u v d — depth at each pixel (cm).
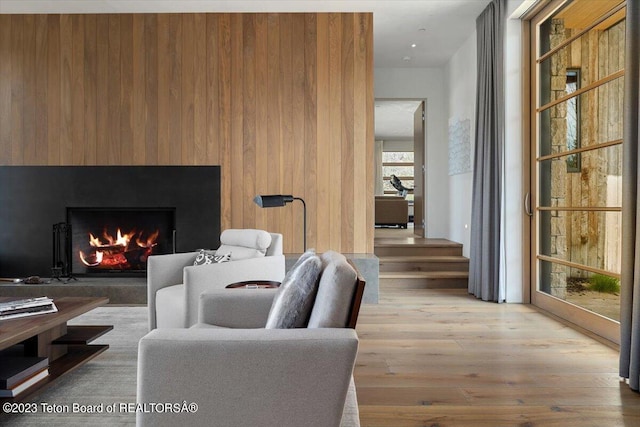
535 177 450
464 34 575
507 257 469
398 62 690
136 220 500
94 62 491
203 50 493
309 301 170
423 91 718
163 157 493
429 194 720
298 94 495
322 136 495
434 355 311
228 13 493
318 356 140
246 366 140
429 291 531
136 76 491
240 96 493
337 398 141
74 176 491
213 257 348
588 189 362
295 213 496
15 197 490
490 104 479
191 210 494
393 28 551
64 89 491
